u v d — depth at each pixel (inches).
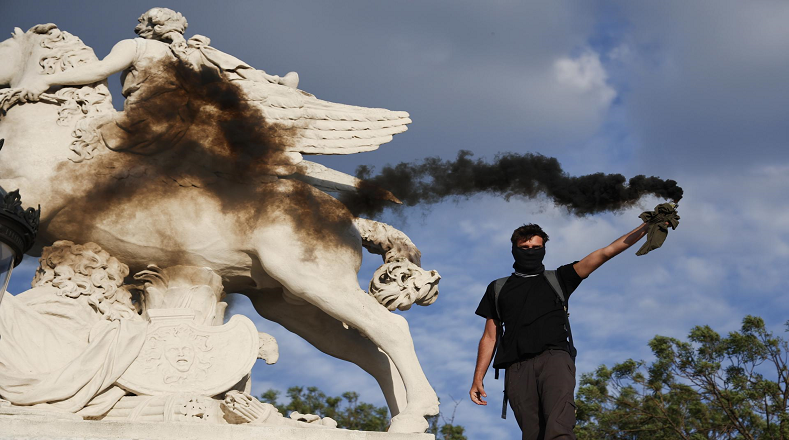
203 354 273.1
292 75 303.6
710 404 561.3
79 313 274.1
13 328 259.6
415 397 275.1
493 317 230.2
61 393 250.8
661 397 561.0
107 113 290.7
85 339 267.1
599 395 566.6
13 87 299.1
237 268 296.7
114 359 262.5
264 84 299.4
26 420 232.5
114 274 287.7
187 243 289.3
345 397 570.3
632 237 216.8
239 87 296.0
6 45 302.5
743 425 544.1
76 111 291.9
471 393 227.0
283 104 297.3
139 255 290.4
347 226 299.3
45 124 288.0
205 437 241.9
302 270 285.6
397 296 300.8
